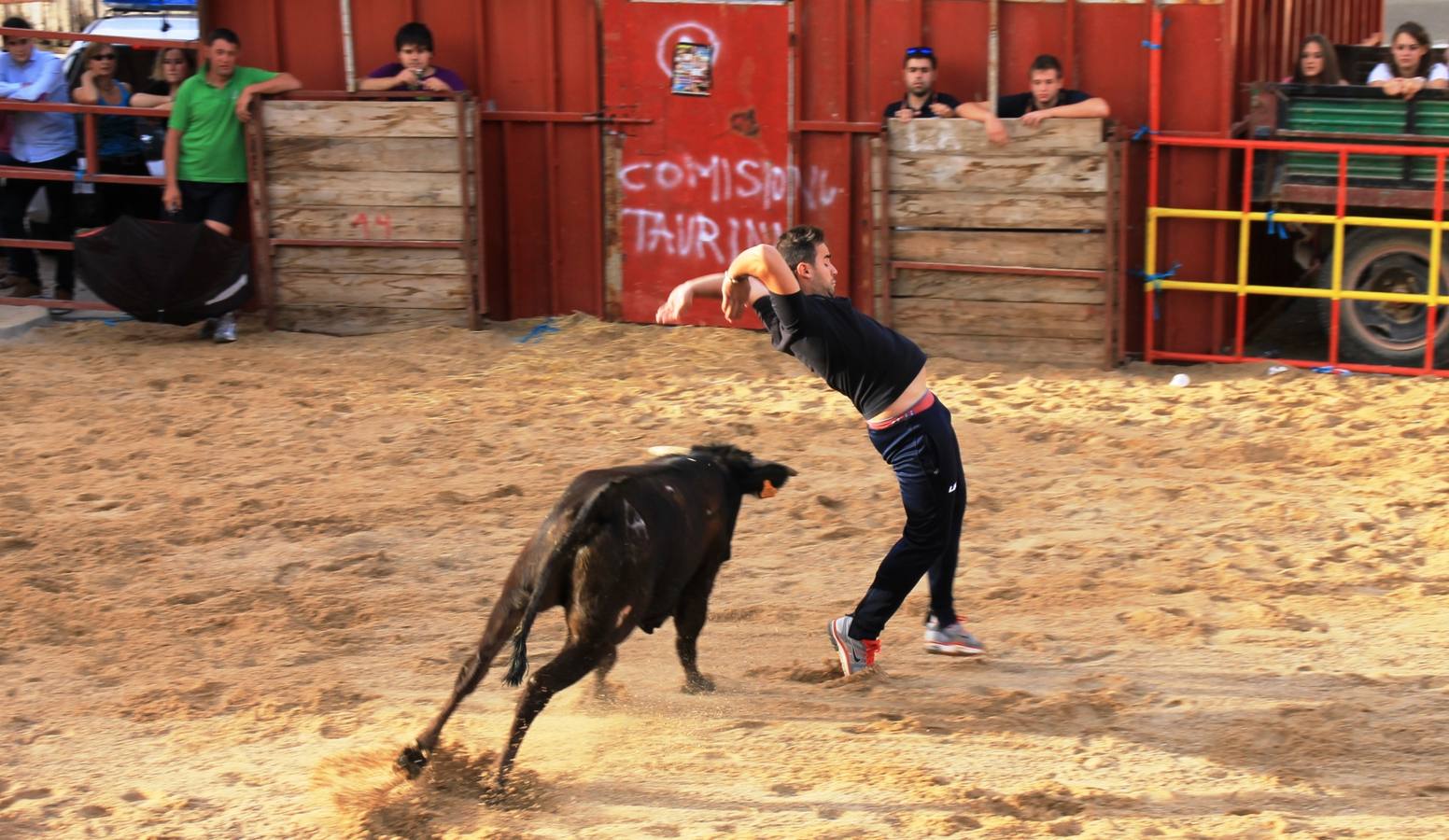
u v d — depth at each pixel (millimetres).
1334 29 16562
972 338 12398
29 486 9102
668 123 13148
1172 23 11859
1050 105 11922
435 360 12375
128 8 16188
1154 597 7406
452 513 8688
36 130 13414
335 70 13516
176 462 9641
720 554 6008
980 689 6328
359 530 8406
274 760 5547
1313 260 12203
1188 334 12414
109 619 7016
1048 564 7910
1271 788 5336
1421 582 7547
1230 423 10516
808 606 7352
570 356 12555
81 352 12586
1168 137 11836
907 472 6121
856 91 12773
